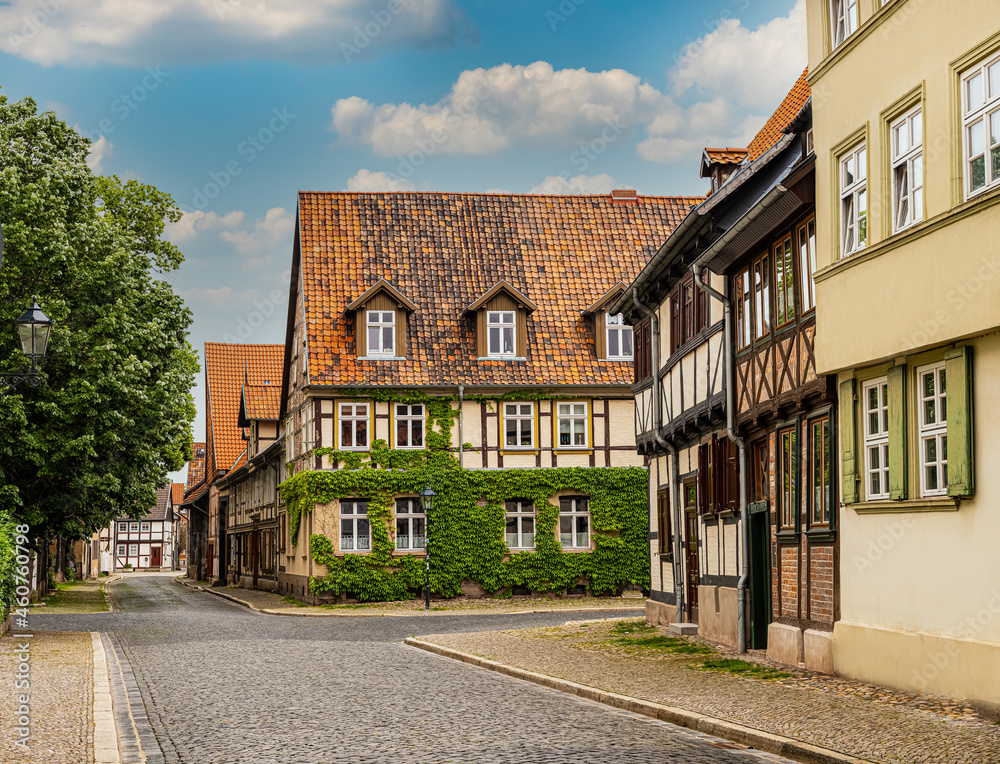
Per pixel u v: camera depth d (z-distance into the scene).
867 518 14.11
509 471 38.69
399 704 13.32
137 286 29.47
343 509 38.19
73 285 27.75
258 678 16.09
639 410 26.80
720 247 18.39
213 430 65.88
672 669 16.31
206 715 12.41
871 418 14.20
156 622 29.81
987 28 11.68
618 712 12.71
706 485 21.22
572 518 39.09
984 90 11.80
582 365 39.56
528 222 42.84
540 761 9.56
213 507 69.62
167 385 28.56
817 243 15.26
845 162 14.84
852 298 14.16
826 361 14.78
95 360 26.89
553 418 39.25
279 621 30.69
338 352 38.62
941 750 9.52
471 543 38.38
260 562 52.09
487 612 33.66
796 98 21.22
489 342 39.41
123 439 28.22
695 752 10.07
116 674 16.53
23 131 31.11
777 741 10.12
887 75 13.65
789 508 16.78
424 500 35.66
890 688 13.25
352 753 9.99
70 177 29.45
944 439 12.62
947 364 12.37
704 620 21.00
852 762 9.17
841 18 15.09
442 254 41.47
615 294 39.66
